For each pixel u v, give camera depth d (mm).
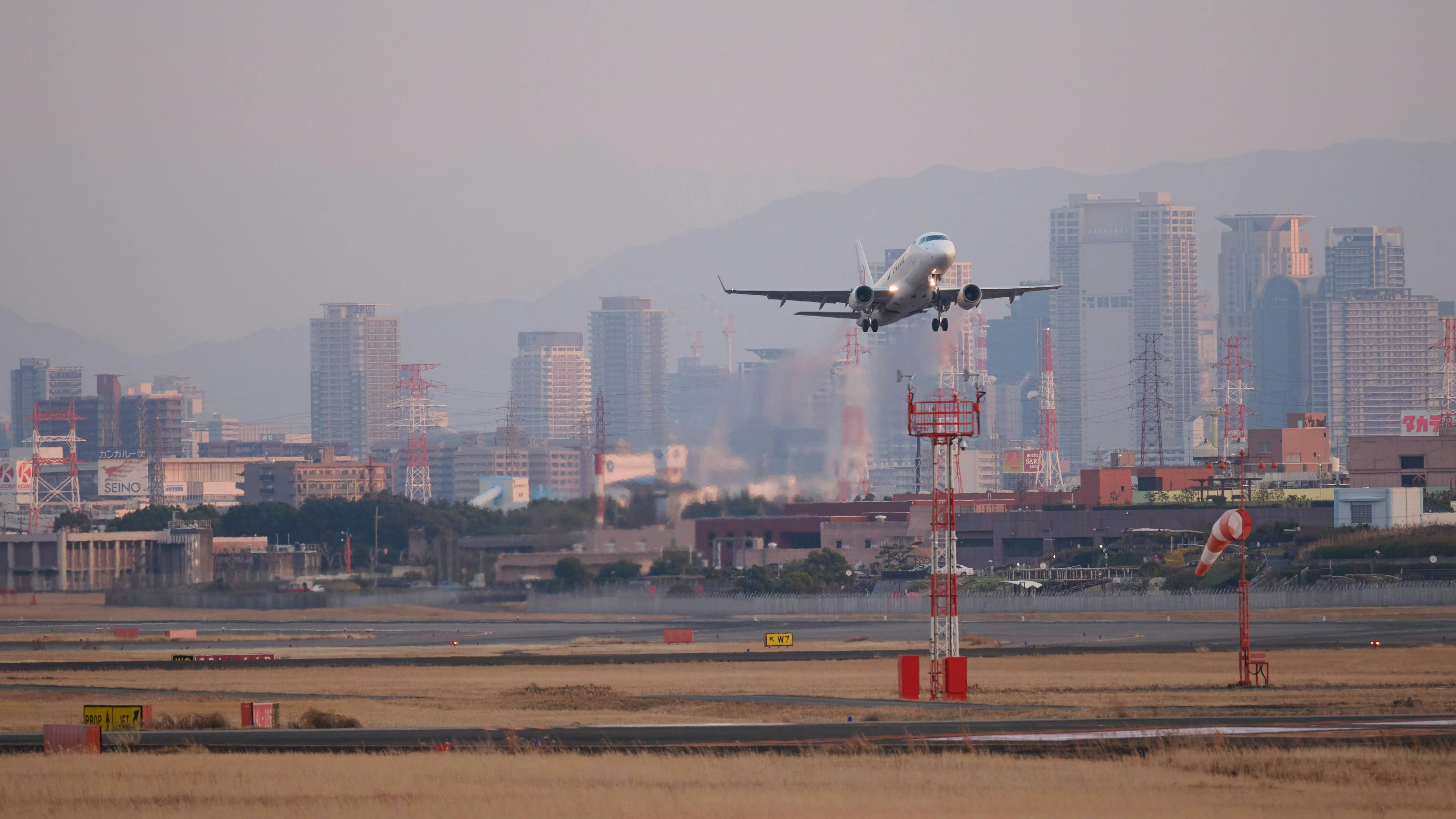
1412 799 175875
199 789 178250
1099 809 167125
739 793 175250
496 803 168375
